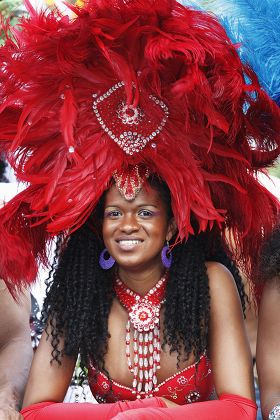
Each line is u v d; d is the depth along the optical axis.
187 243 4.43
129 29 4.02
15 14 5.09
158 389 4.42
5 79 4.19
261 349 4.47
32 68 4.13
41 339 4.48
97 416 4.13
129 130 4.16
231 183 4.24
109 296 4.47
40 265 4.52
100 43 3.96
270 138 4.35
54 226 4.15
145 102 4.14
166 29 4.02
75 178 4.16
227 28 4.27
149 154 4.16
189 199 4.15
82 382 4.82
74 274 4.45
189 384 4.40
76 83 4.16
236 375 4.29
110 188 4.22
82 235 4.48
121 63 4.04
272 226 4.43
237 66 4.06
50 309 4.45
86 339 4.42
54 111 4.17
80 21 4.04
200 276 4.41
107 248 4.29
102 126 4.16
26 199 4.24
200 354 4.38
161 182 4.23
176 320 4.38
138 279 4.42
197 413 4.08
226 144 4.26
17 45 4.16
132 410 4.02
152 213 4.22
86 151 4.16
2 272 4.36
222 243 4.57
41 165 4.22
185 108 4.09
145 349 4.41
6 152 4.31
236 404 4.19
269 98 4.17
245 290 5.00
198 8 4.25
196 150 4.23
